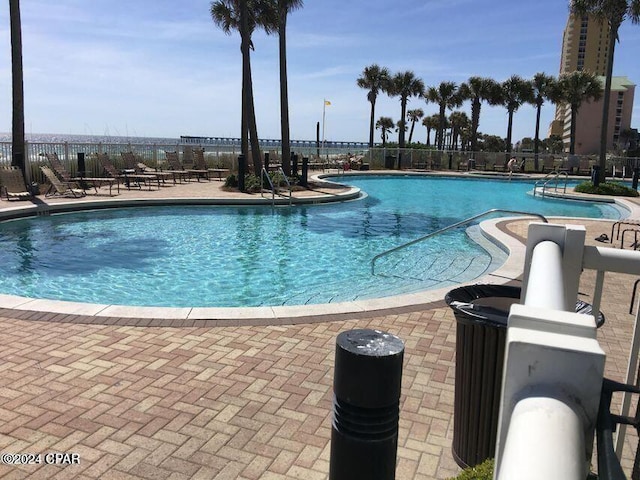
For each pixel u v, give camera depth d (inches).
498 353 97.6
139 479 106.9
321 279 327.9
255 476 109.0
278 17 756.0
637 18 859.4
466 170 1358.3
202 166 851.4
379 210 649.0
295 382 150.9
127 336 182.1
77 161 696.4
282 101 786.2
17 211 475.5
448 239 459.8
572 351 29.0
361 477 73.9
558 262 59.5
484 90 1734.7
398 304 225.0
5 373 152.1
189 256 380.8
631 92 3181.6
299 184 773.9
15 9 547.5
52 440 119.3
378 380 71.7
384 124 3058.6
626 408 91.0
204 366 159.9
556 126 4667.8
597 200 789.9
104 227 474.6
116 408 134.0
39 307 208.5
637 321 88.4
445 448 121.0
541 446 25.2
